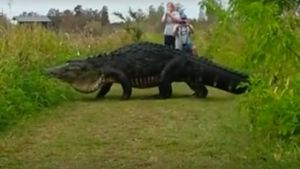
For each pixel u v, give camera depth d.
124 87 12.11
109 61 12.11
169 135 8.49
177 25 17.84
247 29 7.35
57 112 10.39
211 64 12.11
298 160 7.02
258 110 7.98
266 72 8.12
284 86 7.79
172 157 7.34
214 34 16.28
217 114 10.05
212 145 7.84
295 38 7.21
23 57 12.13
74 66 11.88
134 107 10.99
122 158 7.33
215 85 12.02
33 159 7.31
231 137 8.12
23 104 9.92
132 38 23.16
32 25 15.95
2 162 7.17
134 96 12.66
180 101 11.77
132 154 7.51
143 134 8.58
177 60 12.18
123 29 24.30
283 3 7.19
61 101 11.51
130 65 12.16
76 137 8.42
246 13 7.10
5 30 13.98
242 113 8.96
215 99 12.02
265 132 7.73
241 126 8.62
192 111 10.45
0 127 8.80
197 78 12.13
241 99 9.18
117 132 8.73
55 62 14.31
